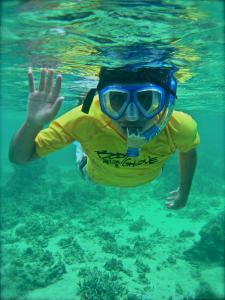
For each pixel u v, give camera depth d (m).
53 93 0.64
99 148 0.75
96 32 1.29
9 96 3.90
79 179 5.11
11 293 1.82
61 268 2.06
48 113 0.64
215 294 1.79
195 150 0.89
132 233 2.88
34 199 3.73
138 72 0.69
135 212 3.51
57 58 1.73
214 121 11.51
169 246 2.55
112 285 1.89
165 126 0.75
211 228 2.25
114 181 0.86
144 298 1.74
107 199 3.98
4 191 4.12
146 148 0.75
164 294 1.87
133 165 0.78
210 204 3.83
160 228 3.02
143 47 1.45
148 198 4.02
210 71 2.11
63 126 0.72
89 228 2.96
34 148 0.71
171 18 1.15
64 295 1.82
